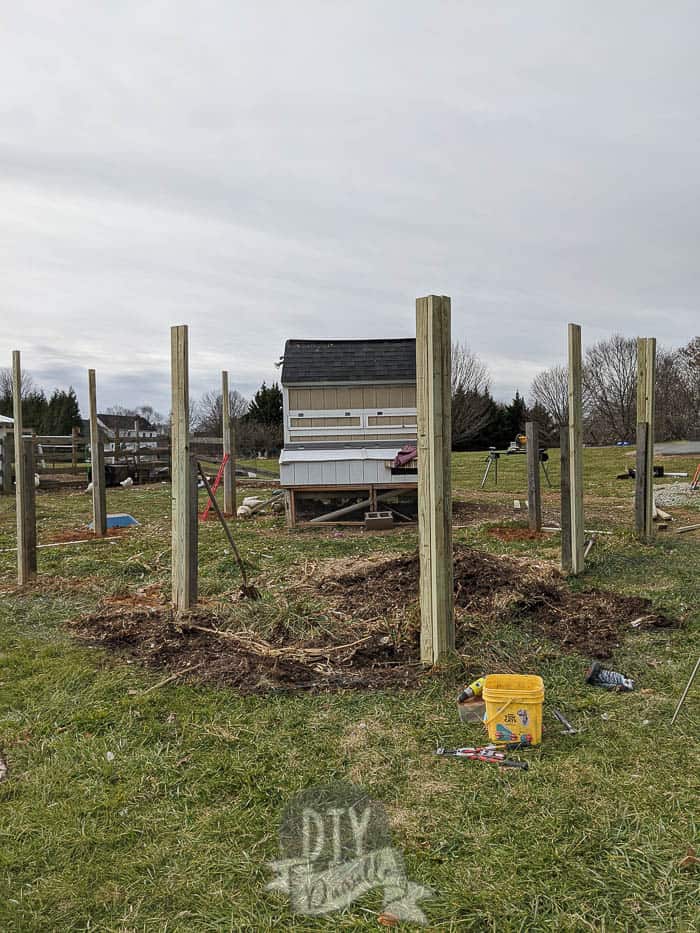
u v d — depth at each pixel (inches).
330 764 135.1
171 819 117.6
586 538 363.6
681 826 111.7
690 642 202.5
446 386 179.8
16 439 292.8
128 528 466.3
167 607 246.4
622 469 888.9
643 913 93.4
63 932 92.7
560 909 94.5
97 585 289.9
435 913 94.6
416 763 134.8
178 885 101.3
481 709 156.1
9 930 92.7
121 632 217.6
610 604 239.8
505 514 494.9
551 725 150.3
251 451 1844.2
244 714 157.4
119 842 111.5
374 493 446.9
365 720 153.8
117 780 130.6
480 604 225.3
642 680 175.2
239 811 119.6
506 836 110.6
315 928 92.7
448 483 180.7
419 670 181.2
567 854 105.7
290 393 494.3
